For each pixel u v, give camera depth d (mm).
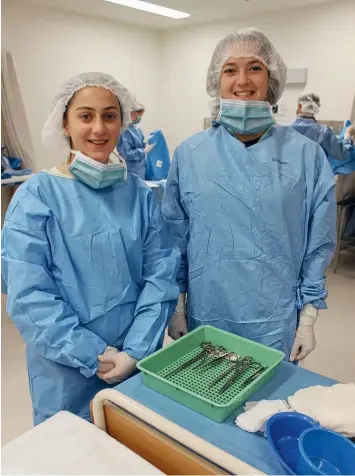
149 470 727
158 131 4168
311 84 4207
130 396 944
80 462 743
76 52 4402
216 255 1348
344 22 3873
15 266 1062
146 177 4066
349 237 4008
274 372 1032
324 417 828
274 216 1295
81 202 1168
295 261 1355
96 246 1147
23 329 1080
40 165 4297
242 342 1153
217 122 1415
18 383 2189
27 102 4066
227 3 3951
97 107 1159
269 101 1528
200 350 1164
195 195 1369
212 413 865
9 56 3383
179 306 1502
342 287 3508
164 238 1325
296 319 1384
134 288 1241
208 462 756
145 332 1161
